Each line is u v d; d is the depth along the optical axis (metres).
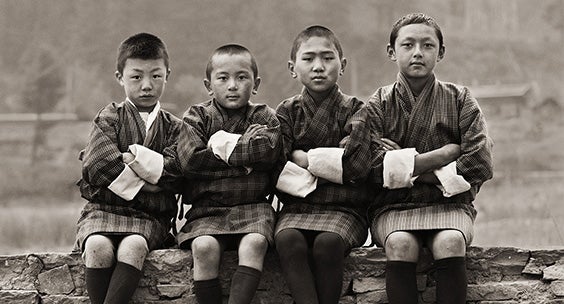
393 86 4.46
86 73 53.41
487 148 4.24
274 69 52.59
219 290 4.01
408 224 4.09
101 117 4.34
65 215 23.11
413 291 3.97
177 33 54.41
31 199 38.59
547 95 49.47
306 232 4.13
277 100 50.97
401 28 4.39
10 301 4.29
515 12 61.69
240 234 4.09
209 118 4.32
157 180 4.21
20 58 54.12
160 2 54.94
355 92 54.19
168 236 4.43
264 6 55.28
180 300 4.18
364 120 4.25
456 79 56.72
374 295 4.17
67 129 47.56
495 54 58.25
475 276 4.24
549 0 61.12
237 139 4.16
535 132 46.03
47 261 4.32
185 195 4.39
